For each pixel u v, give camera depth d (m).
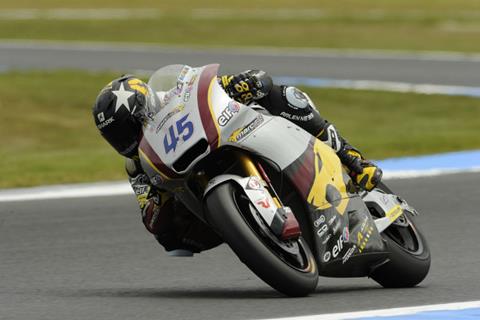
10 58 94.56
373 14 132.38
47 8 147.38
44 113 63.19
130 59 92.75
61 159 44.75
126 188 35.53
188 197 18.56
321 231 19.12
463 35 108.00
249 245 17.41
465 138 49.56
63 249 25.91
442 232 27.72
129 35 114.44
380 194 21.42
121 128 18.78
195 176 18.66
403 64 86.88
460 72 81.19
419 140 48.78
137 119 18.70
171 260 24.34
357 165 20.66
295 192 19.05
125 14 138.12
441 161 41.50
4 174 40.31
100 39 111.44
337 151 20.53
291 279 17.77
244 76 19.12
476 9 139.62
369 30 113.88
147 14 137.62
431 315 17.14
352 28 116.00
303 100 19.97
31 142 56.94
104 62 90.75
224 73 82.62
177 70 18.98
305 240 19.38
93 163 43.00
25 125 60.16
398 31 112.38
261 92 19.30
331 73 81.75
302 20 124.88
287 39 108.31
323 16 129.88
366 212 20.03
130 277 22.41
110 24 124.88
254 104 19.56
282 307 17.69
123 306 18.28
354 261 19.67
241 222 17.48
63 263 24.16
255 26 120.31
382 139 49.38
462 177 37.34
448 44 101.19
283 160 18.66
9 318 17.47
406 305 18.06
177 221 19.97
